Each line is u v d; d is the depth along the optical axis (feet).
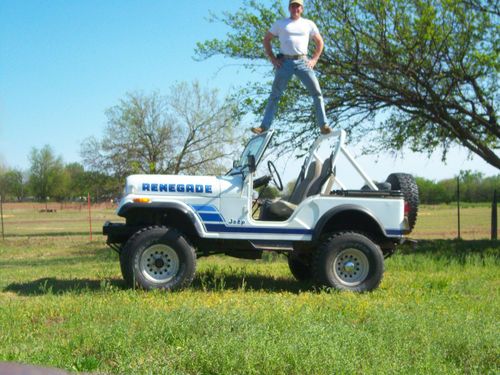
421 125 53.42
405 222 27.07
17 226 113.29
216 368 12.81
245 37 50.57
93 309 19.84
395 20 46.44
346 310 20.21
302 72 28.45
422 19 44.96
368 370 12.68
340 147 27.04
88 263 41.86
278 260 42.60
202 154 105.70
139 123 105.81
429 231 88.38
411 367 13.26
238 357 12.94
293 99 50.29
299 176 29.76
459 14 46.32
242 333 14.71
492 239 60.70
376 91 50.44
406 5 47.16
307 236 26.48
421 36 45.75
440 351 14.67
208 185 26.30
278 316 17.58
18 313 19.48
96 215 163.22
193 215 25.89
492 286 28.17
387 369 12.76
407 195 28.32
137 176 26.45
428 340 15.55
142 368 12.59
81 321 18.21
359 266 26.32
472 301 23.38
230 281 29.30
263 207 28.12
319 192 27.14
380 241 27.58
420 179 169.99
